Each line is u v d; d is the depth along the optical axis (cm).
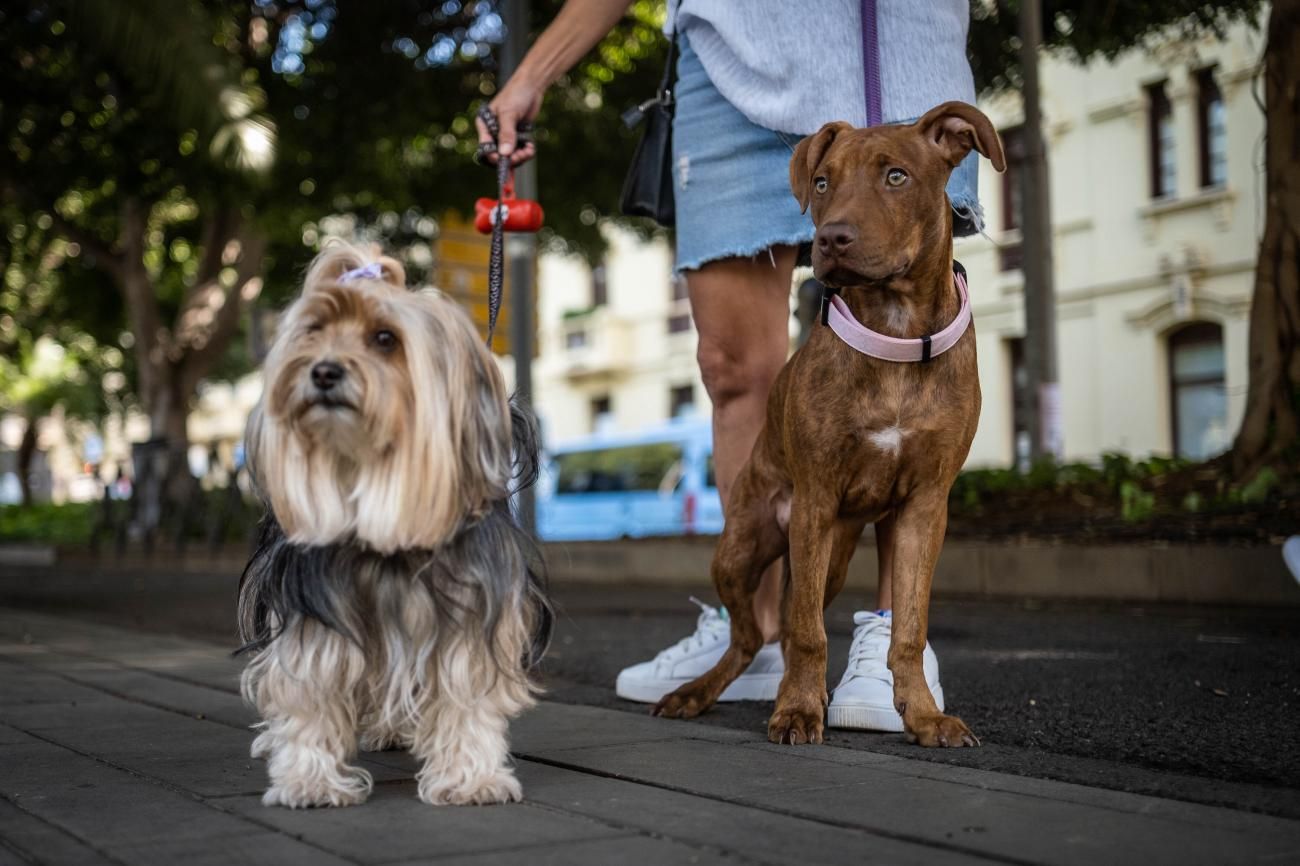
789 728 302
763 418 382
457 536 246
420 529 235
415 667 241
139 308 1753
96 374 3036
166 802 244
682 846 206
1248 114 1780
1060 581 696
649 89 1377
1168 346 1928
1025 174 1034
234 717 360
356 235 1753
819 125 347
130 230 1742
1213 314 1836
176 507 1544
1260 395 716
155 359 1753
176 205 1738
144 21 981
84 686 436
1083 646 497
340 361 226
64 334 2397
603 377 3005
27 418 3166
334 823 225
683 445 2122
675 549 951
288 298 295
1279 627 548
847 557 343
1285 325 710
